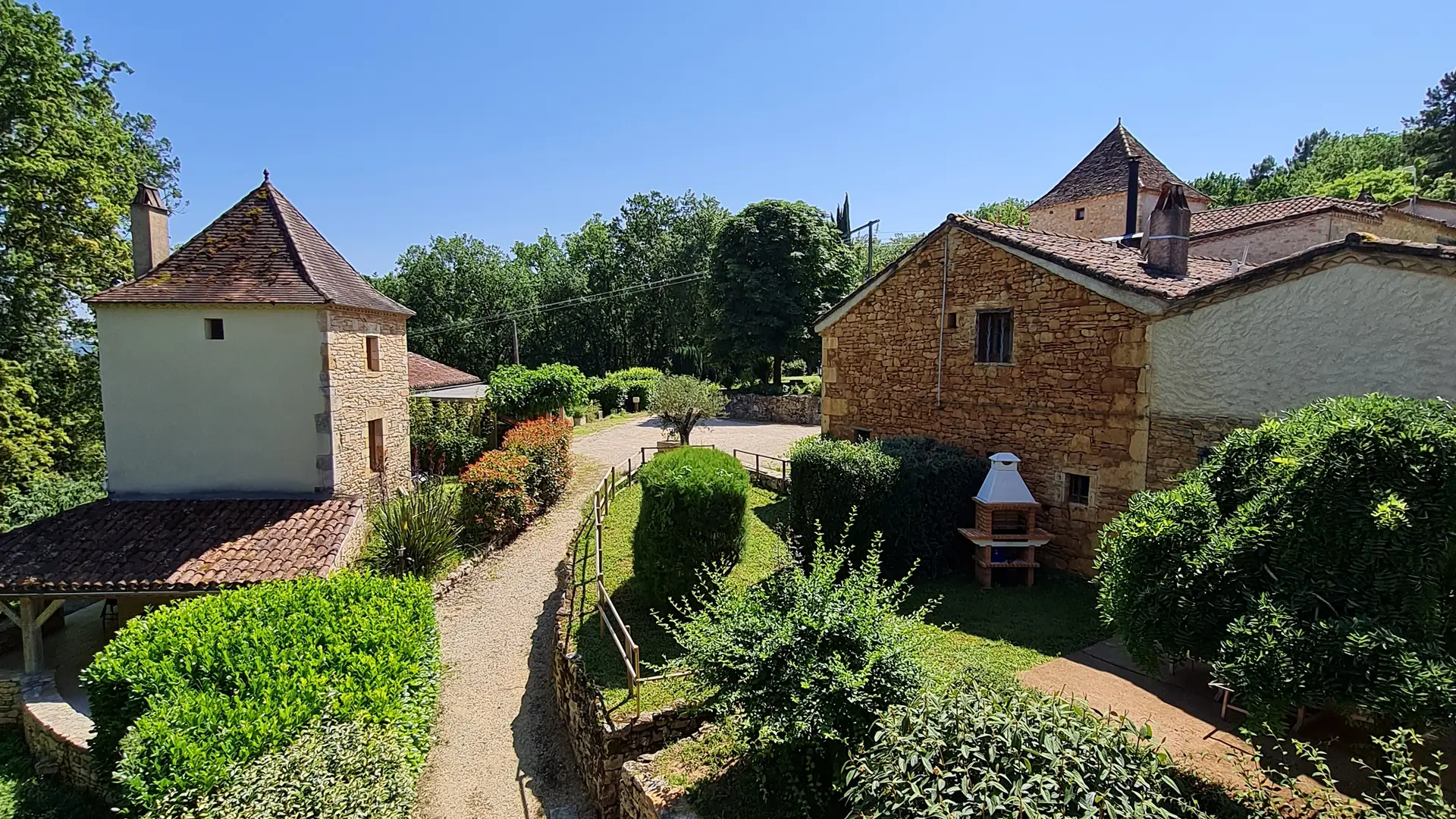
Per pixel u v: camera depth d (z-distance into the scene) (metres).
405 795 5.79
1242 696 4.26
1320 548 4.24
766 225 34.56
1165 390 9.05
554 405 24.44
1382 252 7.00
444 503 13.80
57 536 11.12
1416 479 3.96
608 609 9.52
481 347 48.34
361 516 12.70
